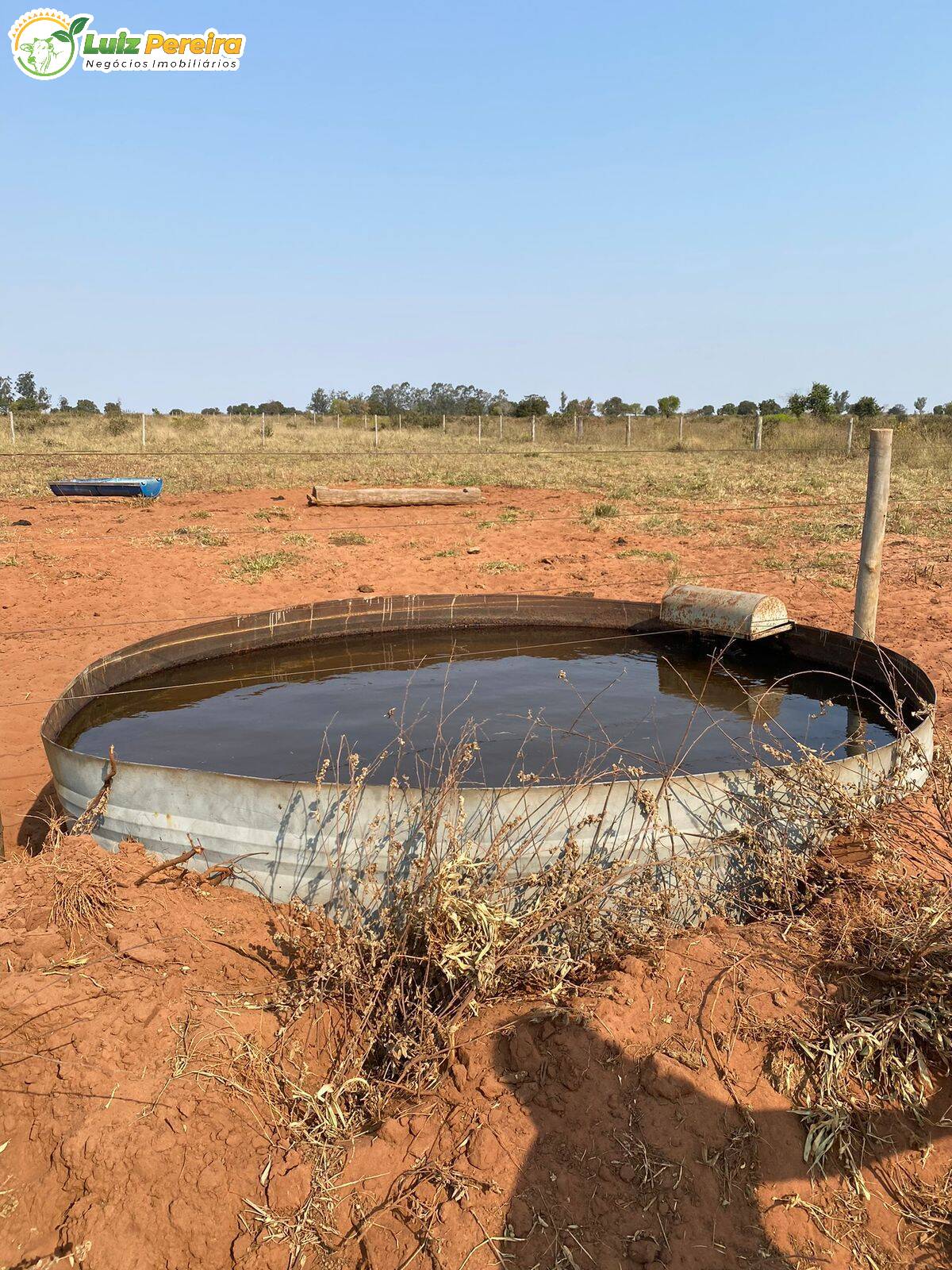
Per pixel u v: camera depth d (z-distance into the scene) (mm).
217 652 6242
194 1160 2447
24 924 3213
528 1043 2730
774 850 3412
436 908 2971
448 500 15867
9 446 26141
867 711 5102
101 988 2930
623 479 19609
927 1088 2648
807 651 6016
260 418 41406
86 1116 2516
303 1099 2676
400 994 2904
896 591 9000
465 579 10047
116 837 3732
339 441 31328
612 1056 2684
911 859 3463
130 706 5301
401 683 5758
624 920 3182
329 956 3008
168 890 3459
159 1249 2301
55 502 15656
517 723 4914
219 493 17359
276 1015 2947
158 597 9250
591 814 3314
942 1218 2383
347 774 4145
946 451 22953
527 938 3021
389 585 9789
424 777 4082
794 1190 2432
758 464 22531
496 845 3154
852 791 3586
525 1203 2367
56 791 4332
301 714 5102
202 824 3506
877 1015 2771
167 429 32969
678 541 12180
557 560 11008
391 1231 2357
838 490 16562
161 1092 2586
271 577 10172
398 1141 2594
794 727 4828
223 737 4703
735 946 3098
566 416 39781
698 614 6266
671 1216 2350
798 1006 2844
